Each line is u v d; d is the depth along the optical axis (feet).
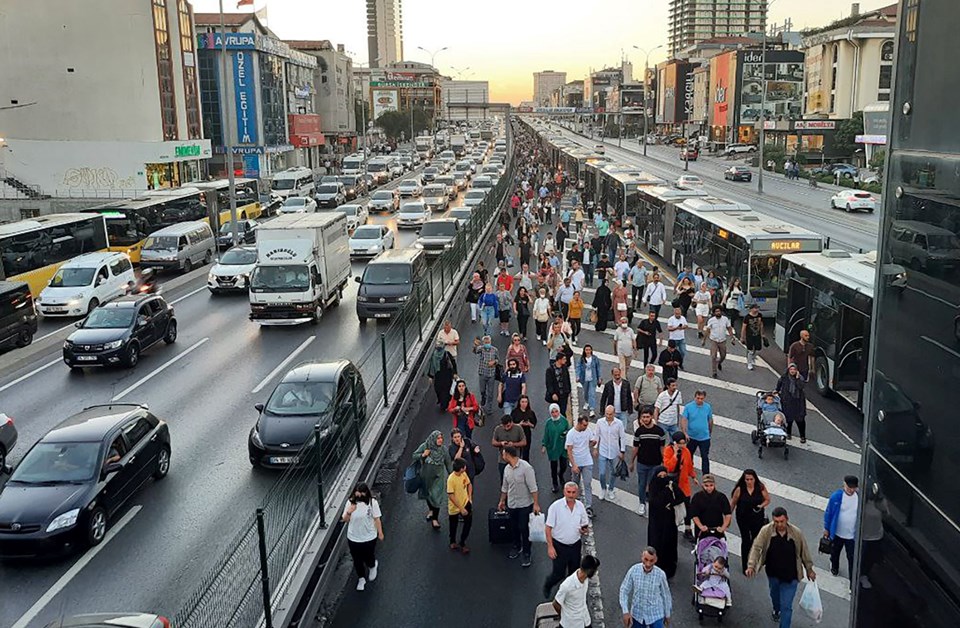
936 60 10.07
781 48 385.50
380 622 31.01
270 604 27.50
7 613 31.35
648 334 61.16
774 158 287.89
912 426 10.62
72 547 35.32
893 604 11.14
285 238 80.43
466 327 78.64
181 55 218.59
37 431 53.06
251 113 266.98
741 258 74.23
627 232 108.47
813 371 60.80
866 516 12.03
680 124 504.02
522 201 176.04
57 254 97.86
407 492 40.34
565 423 41.52
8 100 196.85
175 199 130.62
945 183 9.82
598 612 31.60
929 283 10.19
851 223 147.43
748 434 50.08
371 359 50.55
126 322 68.13
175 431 51.67
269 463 43.80
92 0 195.11
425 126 532.73
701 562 31.22
